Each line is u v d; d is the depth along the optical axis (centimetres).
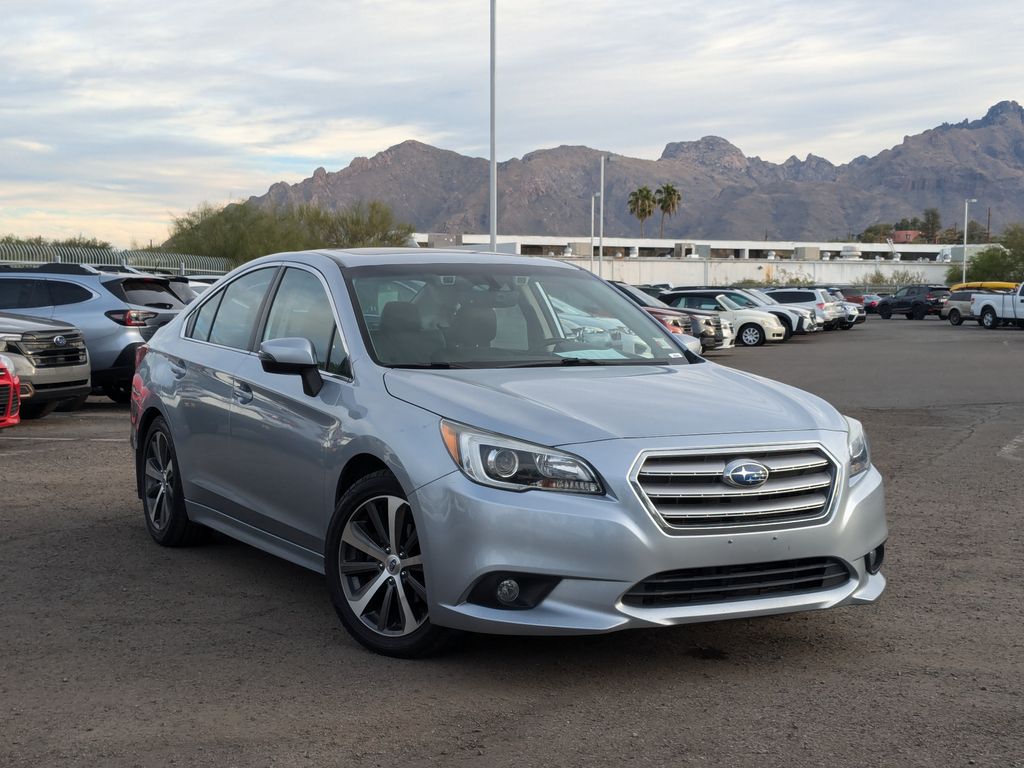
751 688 401
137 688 402
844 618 494
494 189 2938
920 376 1939
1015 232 9000
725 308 3325
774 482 409
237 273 614
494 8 2861
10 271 1405
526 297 541
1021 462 952
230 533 564
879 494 443
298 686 403
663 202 12850
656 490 394
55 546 629
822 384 1773
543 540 389
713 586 404
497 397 430
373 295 511
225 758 339
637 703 385
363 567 448
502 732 359
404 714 375
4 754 343
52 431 1130
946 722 367
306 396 488
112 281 1388
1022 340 3381
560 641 456
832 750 343
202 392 578
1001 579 564
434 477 408
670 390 454
